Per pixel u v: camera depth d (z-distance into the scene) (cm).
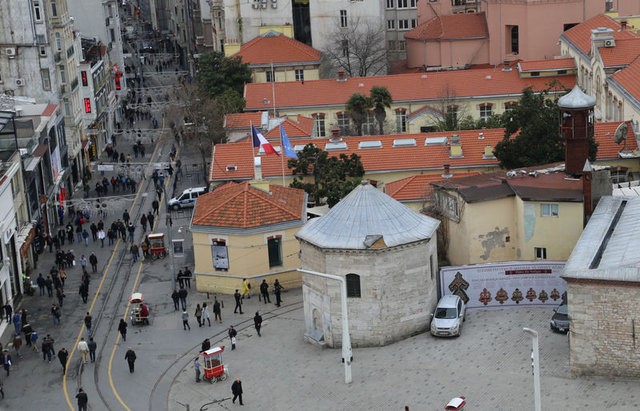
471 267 7975
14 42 13212
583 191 8081
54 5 13475
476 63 16075
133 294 8981
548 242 8275
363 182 7988
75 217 12138
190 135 15038
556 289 7881
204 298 9375
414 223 7881
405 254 7688
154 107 17362
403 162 10900
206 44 19962
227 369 7694
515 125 10388
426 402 6731
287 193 9969
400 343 7731
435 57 16275
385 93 13150
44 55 13262
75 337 8738
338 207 7981
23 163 10556
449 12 17512
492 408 6488
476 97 13700
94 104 14838
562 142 10138
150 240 10644
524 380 6731
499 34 15712
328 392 7169
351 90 14038
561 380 6644
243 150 11238
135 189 13362
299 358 7825
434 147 11012
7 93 13225
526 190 8369
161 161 14662
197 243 9450
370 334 7762
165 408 7350
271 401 7200
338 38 16738
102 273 10294
